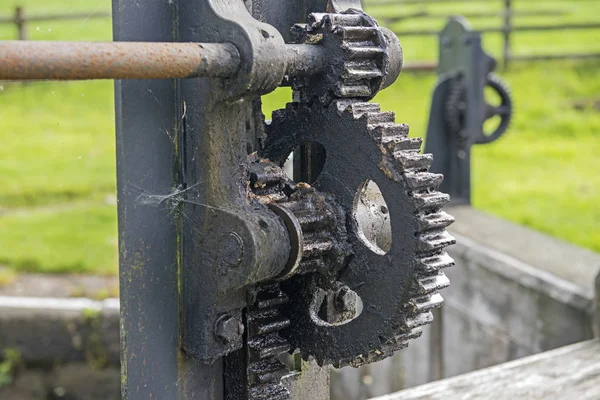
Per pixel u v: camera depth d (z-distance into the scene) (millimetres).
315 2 1476
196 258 1295
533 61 11930
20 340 4996
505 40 11594
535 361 2553
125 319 1297
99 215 7039
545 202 6285
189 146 1279
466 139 5133
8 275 5746
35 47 991
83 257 6055
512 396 2311
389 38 1379
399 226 1267
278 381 1477
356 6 1462
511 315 4000
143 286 1302
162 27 1262
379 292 1306
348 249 1334
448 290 4434
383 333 1308
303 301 1405
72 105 10484
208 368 1408
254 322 1387
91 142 9148
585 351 2648
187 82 1262
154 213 1295
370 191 1456
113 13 1235
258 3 1437
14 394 5023
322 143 1362
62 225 6766
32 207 7223
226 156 1270
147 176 1280
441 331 4520
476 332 4242
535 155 7992
